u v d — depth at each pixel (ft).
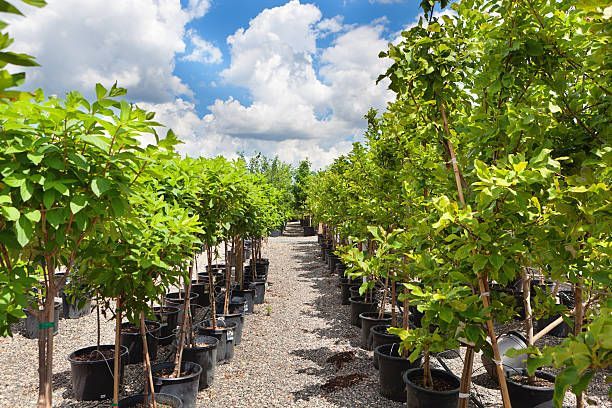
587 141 7.64
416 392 12.59
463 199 8.32
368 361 19.11
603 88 7.24
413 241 9.84
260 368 18.40
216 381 16.96
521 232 7.50
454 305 7.35
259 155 91.45
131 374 16.97
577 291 10.14
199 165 15.83
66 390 15.49
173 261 10.87
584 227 6.71
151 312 10.74
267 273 40.11
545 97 8.65
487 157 8.50
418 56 9.01
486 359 16.40
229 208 17.12
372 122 22.48
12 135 6.49
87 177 7.07
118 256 9.96
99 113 6.78
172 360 18.24
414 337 8.54
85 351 15.84
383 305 20.80
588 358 4.65
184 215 11.53
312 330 24.06
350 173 23.77
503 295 9.70
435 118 10.22
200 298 29.04
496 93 8.69
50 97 6.90
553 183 7.02
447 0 9.63
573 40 7.72
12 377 16.49
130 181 7.85
